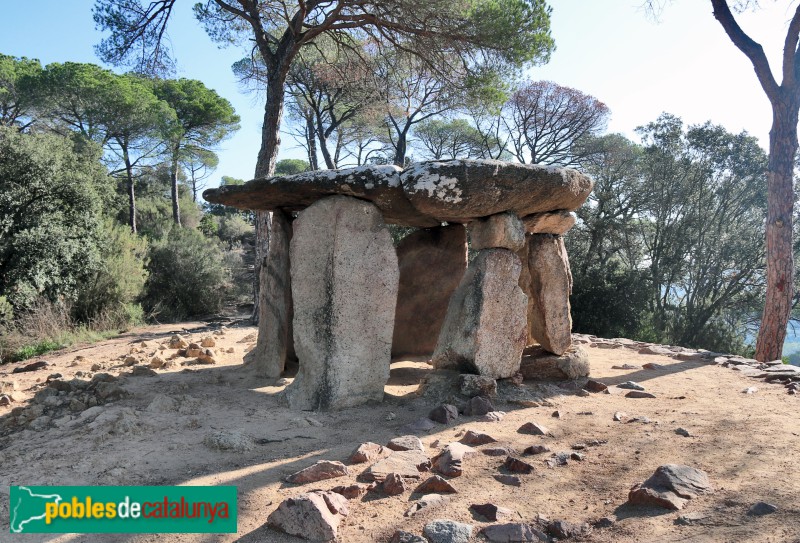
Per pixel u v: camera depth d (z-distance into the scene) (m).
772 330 9.23
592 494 2.76
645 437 3.60
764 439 3.41
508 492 2.81
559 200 4.98
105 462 3.27
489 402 4.36
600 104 21.70
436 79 12.62
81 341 10.95
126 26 11.40
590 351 7.57
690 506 2.52
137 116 21.91
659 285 21.47
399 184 4.56
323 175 4.70
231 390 5.10
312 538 2.39
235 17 13.30
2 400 4.85
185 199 31.78
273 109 11.56
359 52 13.31
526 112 22.25
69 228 13.16
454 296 5.05
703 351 7.42
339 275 4.63
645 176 22.36
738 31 9.28
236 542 2.39
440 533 2.33
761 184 20.56
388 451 3.40
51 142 13.52
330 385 4.49
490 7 10.88
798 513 2.35
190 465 3.24
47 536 2.48
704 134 20.95
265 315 5.79
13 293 11.62
